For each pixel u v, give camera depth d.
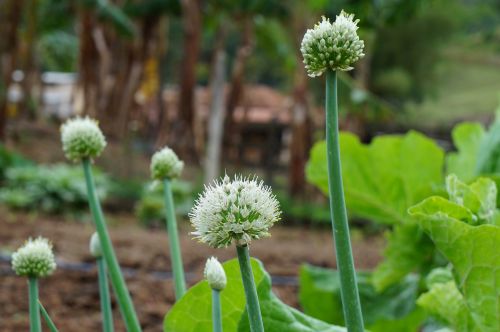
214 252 6.64
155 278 5.24
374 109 11.16
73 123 1.66
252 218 1.01
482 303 1.38
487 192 1.57
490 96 32.97
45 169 12.01
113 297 4.48
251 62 29.70
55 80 34.34
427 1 10.84
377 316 2.60
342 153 2.68
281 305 1.49
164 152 1.81
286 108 24.45
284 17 13.92
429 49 31.25
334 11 10.89
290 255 6.91
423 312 2.70
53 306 4.31
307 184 14.84
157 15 17.14
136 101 22.38
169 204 1.82
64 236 7.29
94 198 1.66
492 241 1.32
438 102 33.28
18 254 1.43
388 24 10.95
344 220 1.02
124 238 7.32
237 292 1.54
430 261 2.41
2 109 16.05
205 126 22.31
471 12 31.47
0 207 10.81
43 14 19.50
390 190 2.65
